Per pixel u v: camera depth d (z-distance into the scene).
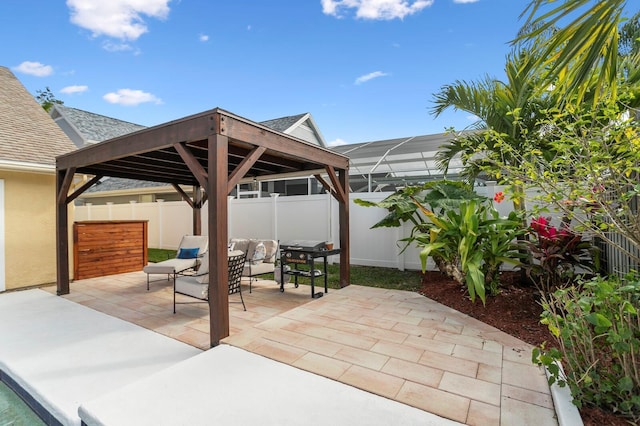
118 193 15.11
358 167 11.87
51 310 5.07
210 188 3.63
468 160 5.58
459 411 2.33
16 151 6.70
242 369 2.95
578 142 2.93
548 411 2.32
